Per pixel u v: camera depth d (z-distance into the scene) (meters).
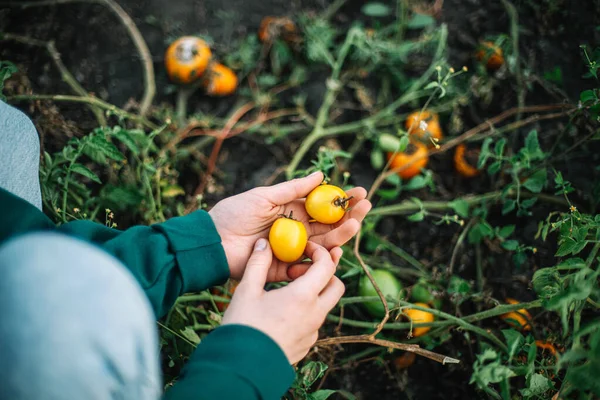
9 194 0.45
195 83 0.93
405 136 0.74
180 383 0.42
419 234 0.90
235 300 0.50
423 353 0.63
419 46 0.94
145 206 0.83
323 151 0.77
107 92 0.95
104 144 0.70
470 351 0.79
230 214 0.59
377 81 0.98
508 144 0.90
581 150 0.87
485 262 0.87
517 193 0.78
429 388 0.82
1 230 0.45
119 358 0.34
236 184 0.93
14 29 0.95
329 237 0.61
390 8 1.01
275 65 0.98
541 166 0.81
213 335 0.46
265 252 0.56
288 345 0.48
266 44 0.97
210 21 1.00
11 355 0.32
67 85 0.94
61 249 0.36
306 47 0.96
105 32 0.97
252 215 0.59
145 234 0.55
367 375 0.83
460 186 0.92
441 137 0.90
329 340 0.66
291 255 0.57
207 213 0.58
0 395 0.32
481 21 0.99
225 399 0.40
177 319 0.73
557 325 0.76
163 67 0.97
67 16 0.96
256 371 0.43
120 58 0.97
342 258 0.75
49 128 0.87
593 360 0.47
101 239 0.56
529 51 0.95
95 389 0.33
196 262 0.55
